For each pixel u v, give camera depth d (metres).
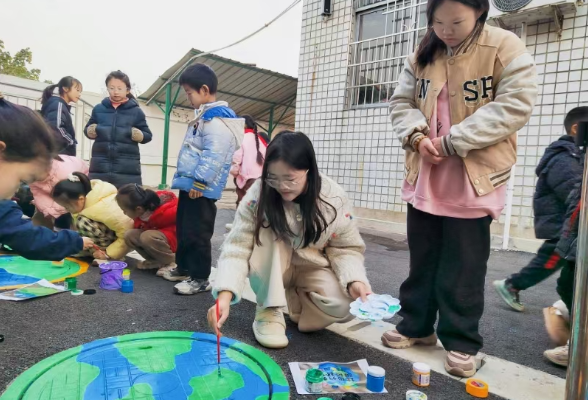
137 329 2.03
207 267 2.64
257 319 2.02
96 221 3.07
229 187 11.52
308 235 1.89
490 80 1.69
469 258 1.74
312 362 1.77
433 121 1.81
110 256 3.12
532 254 4.19
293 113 12.34
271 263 1.95
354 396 1.50
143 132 4.01
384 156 5.55
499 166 1.73
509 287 2.60
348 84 5.96
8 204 1.68
